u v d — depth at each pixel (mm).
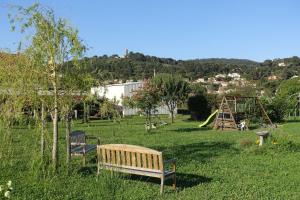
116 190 10391
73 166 12953
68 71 11852
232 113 32438
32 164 11102
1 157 12094
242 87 54375
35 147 11523
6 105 11234
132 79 84000
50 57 11578
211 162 14695
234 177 12125
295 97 46625
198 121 44500
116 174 11305
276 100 41156
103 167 11344
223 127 32250
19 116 11227
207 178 11969
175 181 10695
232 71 129000
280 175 12500
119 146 11016
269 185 11117
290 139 18125
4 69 11266
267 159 15406
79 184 10820
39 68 11359
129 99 33594
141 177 11906
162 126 35000
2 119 11258
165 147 19391
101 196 9758
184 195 10016
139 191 10352
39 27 11430
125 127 32719
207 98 45938
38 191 10117
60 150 16938
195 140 22672
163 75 43312
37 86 11453
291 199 9727
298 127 32000
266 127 32344
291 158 15633
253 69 123875
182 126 35281
